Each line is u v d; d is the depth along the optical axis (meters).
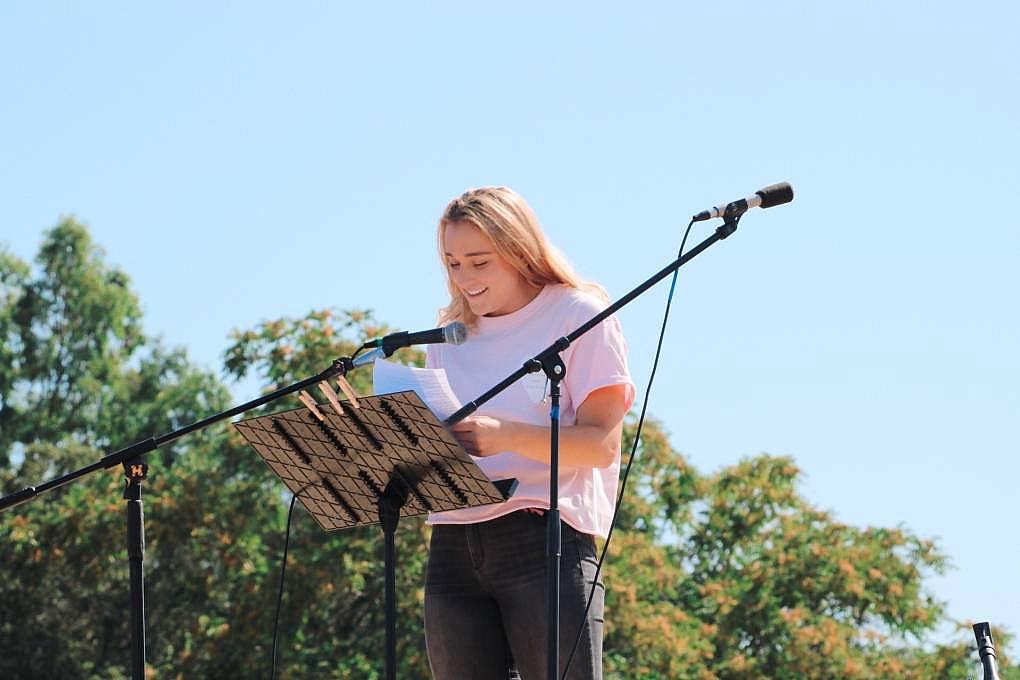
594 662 6.07
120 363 43.22
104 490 25.62
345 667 21.89
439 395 5.83
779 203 6.20
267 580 22.52
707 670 22.16
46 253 42.81
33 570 26.22
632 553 23.95
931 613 24.91
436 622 6.35
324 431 5.82
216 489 24.08
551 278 6.47
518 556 6.12
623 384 6.21
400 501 5.98
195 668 22.83
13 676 28.58
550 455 5.89
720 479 27.53
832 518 26.88
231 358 23.53
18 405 41.53
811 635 23.33
